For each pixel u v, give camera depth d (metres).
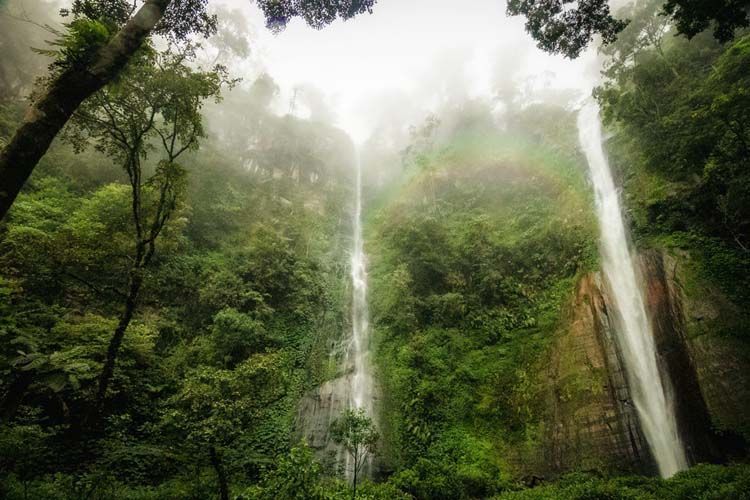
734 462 9.02
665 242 14.17
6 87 18.95
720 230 13.19
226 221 21.84
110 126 8.44
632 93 20.14
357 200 40.03
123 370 10.71
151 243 8.66
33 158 4.46
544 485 10.69
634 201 16.86
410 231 21.20
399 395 14.15
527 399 12.93
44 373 7.38
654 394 12.08
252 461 8.06
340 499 7.28
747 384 9.89
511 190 27.38
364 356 16.61
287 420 12.87
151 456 8.41
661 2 20.09
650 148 17.00
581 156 25.45
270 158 35.69
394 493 9.61
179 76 8.09
